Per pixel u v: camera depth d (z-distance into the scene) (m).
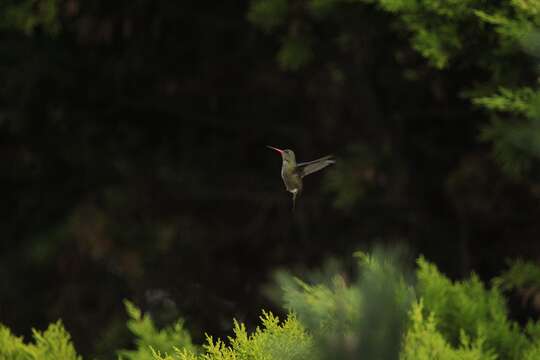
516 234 12.64
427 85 13.20
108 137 15.86
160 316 12.82
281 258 15.09
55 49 15.38
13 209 15.94
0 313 14.91
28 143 15.80
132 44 15.07
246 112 15.86
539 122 7.46
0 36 15.43
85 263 15.12
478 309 5.15
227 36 15.15
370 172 13.33
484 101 7.30
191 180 15.75
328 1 10.41
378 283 3.77
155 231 14.88
